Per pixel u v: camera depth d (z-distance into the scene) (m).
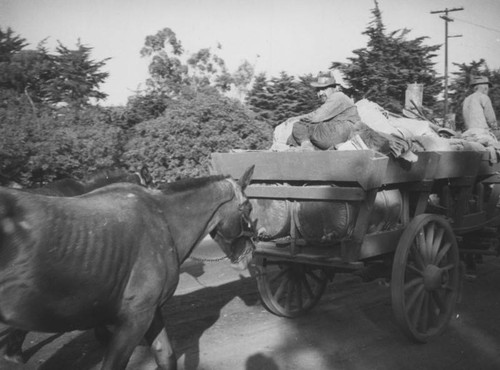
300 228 4.82
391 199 4.95
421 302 4.86
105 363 3.19
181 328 5.12
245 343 4.75
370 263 5.23
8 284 2.73
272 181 4.96
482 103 7.95
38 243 2.81
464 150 5.92
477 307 5.91
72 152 11.18
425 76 18.88
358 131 4.95
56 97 15.31
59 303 2.93
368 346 4.71
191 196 3.78
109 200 3.27
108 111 15.44
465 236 6.90
